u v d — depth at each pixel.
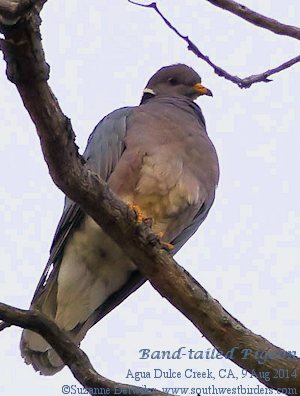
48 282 11.72
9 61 6.89
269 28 8.06
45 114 7.41
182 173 11.52
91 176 8.45
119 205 8.92
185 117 12.12
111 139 11.73
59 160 7.95
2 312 8.23
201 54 9.13
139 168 11.39
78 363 8.32
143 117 11.90
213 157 11.98
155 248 9.22
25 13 6.34
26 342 10.74
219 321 8.98
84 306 11.82
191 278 9.28
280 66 9.12
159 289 9.41
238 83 9.18
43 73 7.03
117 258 11.53
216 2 8.00
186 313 9.23
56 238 11.63
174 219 11.71
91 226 11.27
